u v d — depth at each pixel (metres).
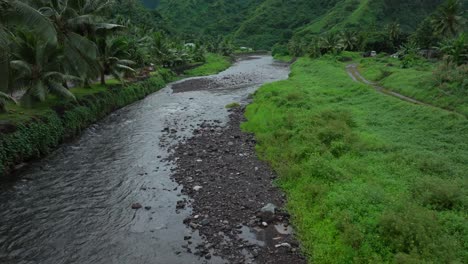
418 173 13.74
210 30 188.62
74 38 24.00
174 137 22.52
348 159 15.80
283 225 12.09
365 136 18.66
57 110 21.97
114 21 59.50
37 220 12.50
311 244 10.73
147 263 10.20
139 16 102.31
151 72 47.44
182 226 12.13
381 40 86.06
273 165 17.16
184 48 77.06
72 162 18.06
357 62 69.00
